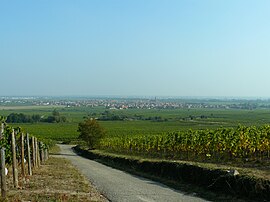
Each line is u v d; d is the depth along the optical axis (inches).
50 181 916.6
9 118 7057.1
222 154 1616.6
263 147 1434.5
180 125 5511.8
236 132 1536.7
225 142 1539.1
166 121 6752.0
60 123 7062.0
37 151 1325.0
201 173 855.1
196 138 1732.3
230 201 689.0
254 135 1478.8
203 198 737.0
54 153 2903.5
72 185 867.4
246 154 1526.8
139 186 907.4
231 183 736.3
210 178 810.2
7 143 868.6
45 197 673.6
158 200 708.7
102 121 7160.4
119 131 4717.0
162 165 1109.7
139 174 1208.8
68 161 1899.6
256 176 701.3
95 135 3255.4
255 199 664.4
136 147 2522.1
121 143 2765.7
